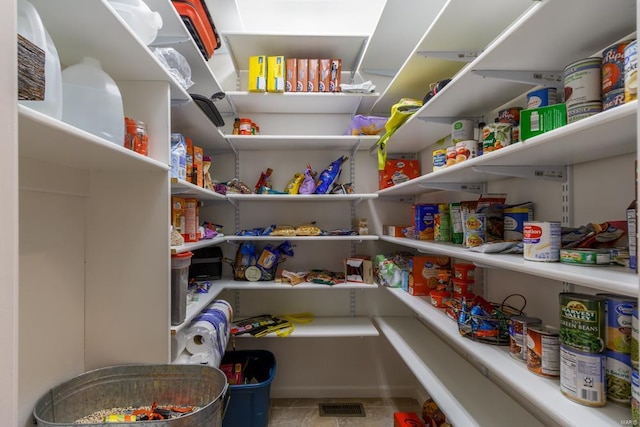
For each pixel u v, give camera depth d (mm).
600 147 818
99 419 1025
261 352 2158
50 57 675
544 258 851
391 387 2328
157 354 1150
